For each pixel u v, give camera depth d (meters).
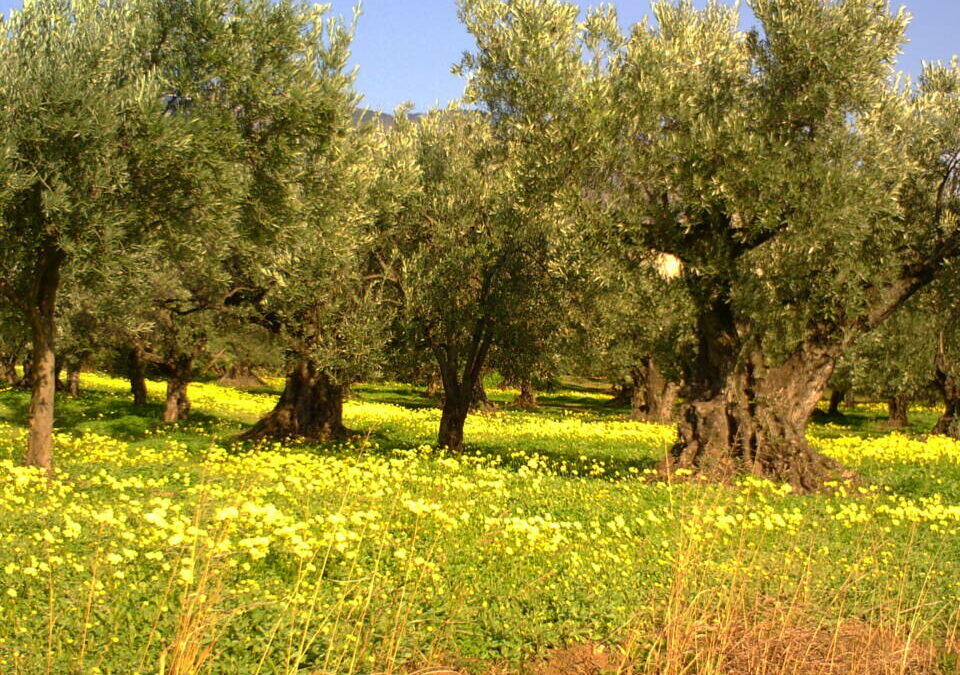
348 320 22.14
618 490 15.38
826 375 18.09
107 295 20.81
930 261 18.42
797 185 15.85
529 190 18.06
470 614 7.55
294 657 6.23
